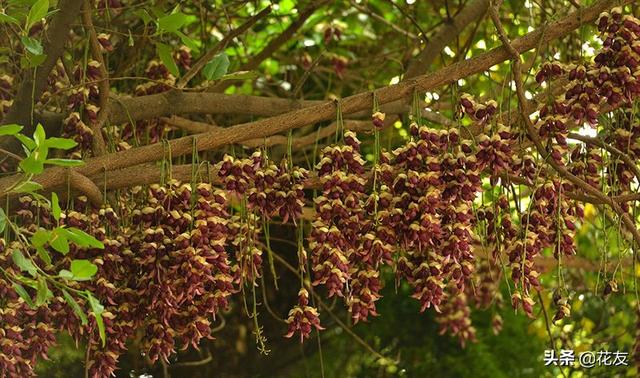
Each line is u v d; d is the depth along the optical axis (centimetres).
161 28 384
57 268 386
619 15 357
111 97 455
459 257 357
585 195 399
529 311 371
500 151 361
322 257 356
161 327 381
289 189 373
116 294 387
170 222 373
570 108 367
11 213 409
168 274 370
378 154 371
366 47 723
